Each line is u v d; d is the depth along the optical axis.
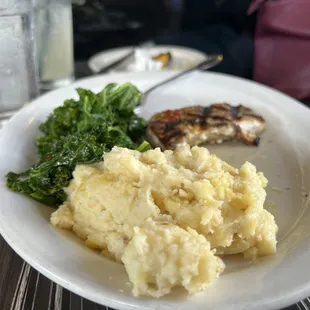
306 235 0.22
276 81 0.42
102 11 0.61
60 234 0.21
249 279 0.18
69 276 0.18
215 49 0.51
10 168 0.26
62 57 0.38
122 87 0.32
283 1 0.41
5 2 0.31
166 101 0.36
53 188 0.24
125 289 0.17
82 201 0.22
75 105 0.31
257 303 0.17
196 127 0.31
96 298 0.17
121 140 0.28
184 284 0.17
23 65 0.34
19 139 0.29
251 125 0.32
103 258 0.20
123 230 0.21
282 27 0.41
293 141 0.31
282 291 0.17
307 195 0.26
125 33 0.59
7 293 0.20
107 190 0.21
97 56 0.45
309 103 0.40
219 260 0.19
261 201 0.21
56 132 0.30
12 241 0.20
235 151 0.31
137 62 0.42
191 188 0.21
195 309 0.16
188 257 0.17
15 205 0.22
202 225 0.20
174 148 0.30
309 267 0.19
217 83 0.38
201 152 0.24
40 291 0.20
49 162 0.25
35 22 0.36
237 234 0.20
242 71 0.45
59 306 0.19
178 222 0.20
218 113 0.33
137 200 0.21
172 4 0.67
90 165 0.24
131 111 0.32
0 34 0.32
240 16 0.52
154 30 0.63
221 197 0.21
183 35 0.56
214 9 0.56
